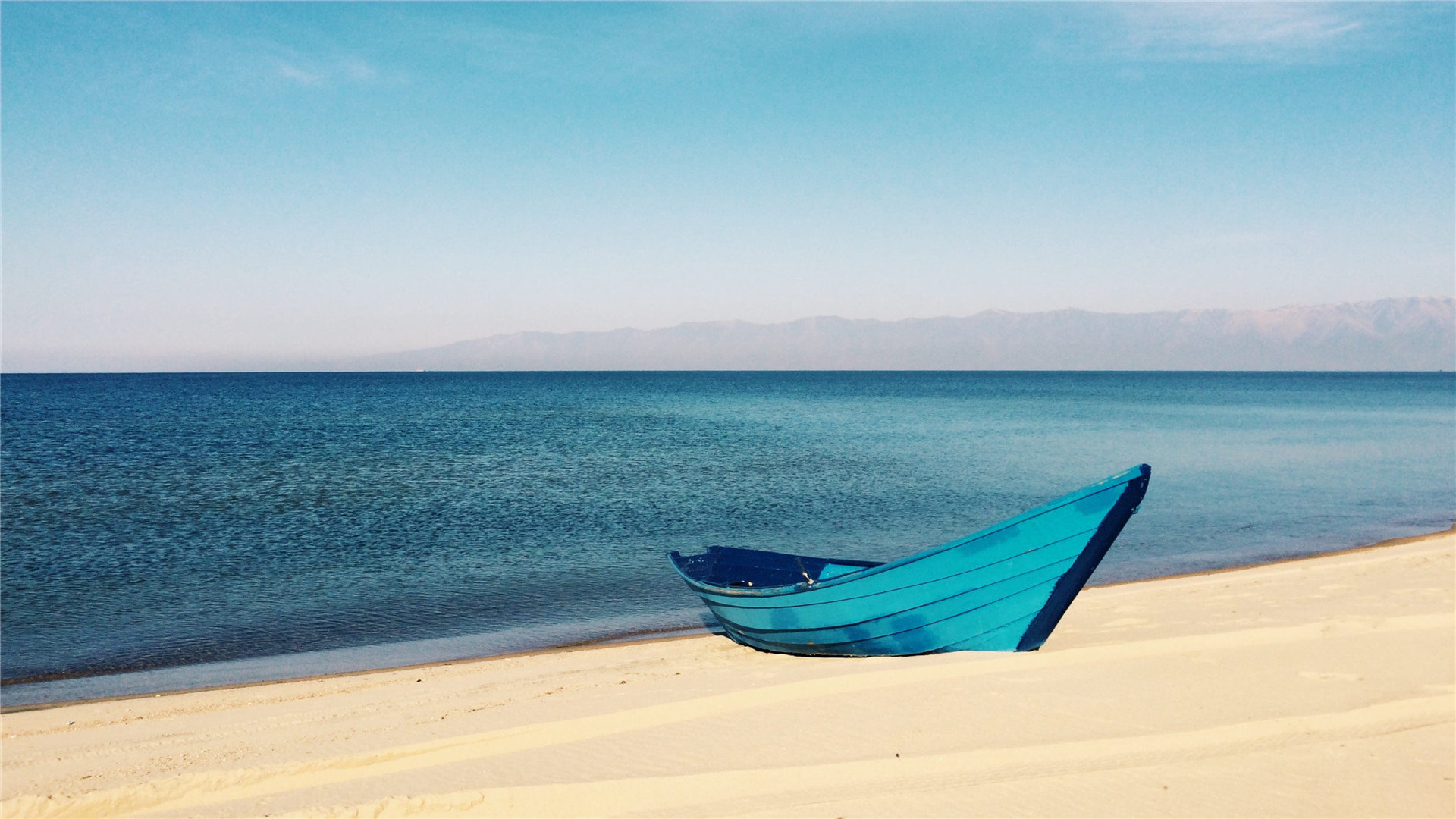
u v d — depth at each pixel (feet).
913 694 31.12
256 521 92.63
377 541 82.74
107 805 26.94
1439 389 642.22
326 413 287.89
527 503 104.78
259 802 26.18
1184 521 93.97
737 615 47.06
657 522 93.25
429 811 24.40
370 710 36.86
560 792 24.85
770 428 230.27
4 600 62.03
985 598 38.50
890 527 90.63
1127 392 576.61
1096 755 24.56
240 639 53.01
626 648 49.29
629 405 371.56
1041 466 143.74
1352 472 135.03
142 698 40.78
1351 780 22.48
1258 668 32.09
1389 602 44.37
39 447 165.48
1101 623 44.32
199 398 401.70
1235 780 22.75
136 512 97.40
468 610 59.82
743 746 27.32
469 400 412.16
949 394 531.50
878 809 22.08
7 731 35.45
